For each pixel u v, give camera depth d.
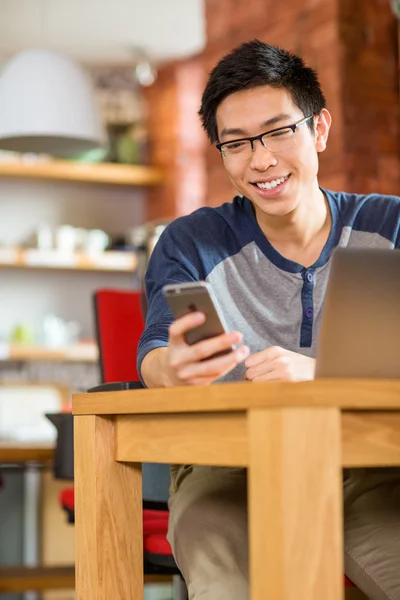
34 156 6.81
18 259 6.66
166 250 2.26
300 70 2.17
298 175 2.16
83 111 4.92
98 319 3.07
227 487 2.02
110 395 1.72
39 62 4.88
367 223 2.33
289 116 2.12
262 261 2.27
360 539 1.93
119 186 7.32
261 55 2.12
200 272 2.26
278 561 1.31
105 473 1.80
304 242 2.27
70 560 5.21
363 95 4.52
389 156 4.55
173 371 1.64
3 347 6.48
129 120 7.25
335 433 1.34
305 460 1.32
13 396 6.66
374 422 1.41
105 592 1.80
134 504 1.86
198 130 6.99
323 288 2.26
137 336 3.10
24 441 4.46
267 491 1.33
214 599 1.76
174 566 2.34
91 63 7.17
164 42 6.77
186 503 1.99
